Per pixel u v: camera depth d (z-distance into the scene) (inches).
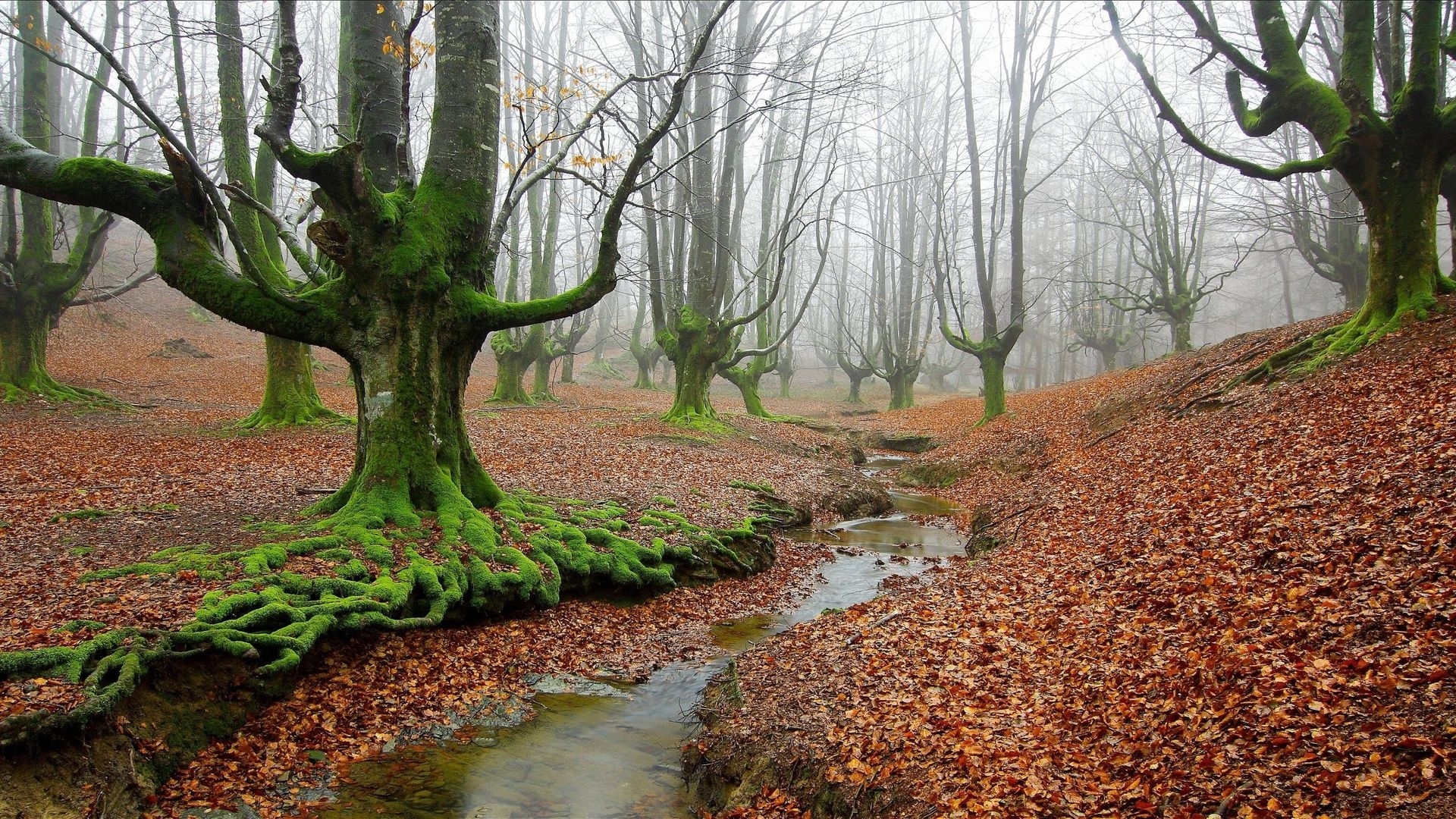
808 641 334.3
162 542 342.0
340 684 281.3
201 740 235.8
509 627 352.8
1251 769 177.2
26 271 787.4
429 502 398.0
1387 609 222.2
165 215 358.3
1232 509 360.2
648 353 1759.4
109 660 226.8
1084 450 701.3
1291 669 209.6
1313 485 346.3
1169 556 334.0
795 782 227.3
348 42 603.8
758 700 276.7
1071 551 403.9
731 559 478.9
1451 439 328.5
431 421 405.1
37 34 777.6
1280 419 483.8
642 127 836.0
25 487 435.8
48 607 258.8
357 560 336.2
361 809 221.3
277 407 737.6
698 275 943.7
